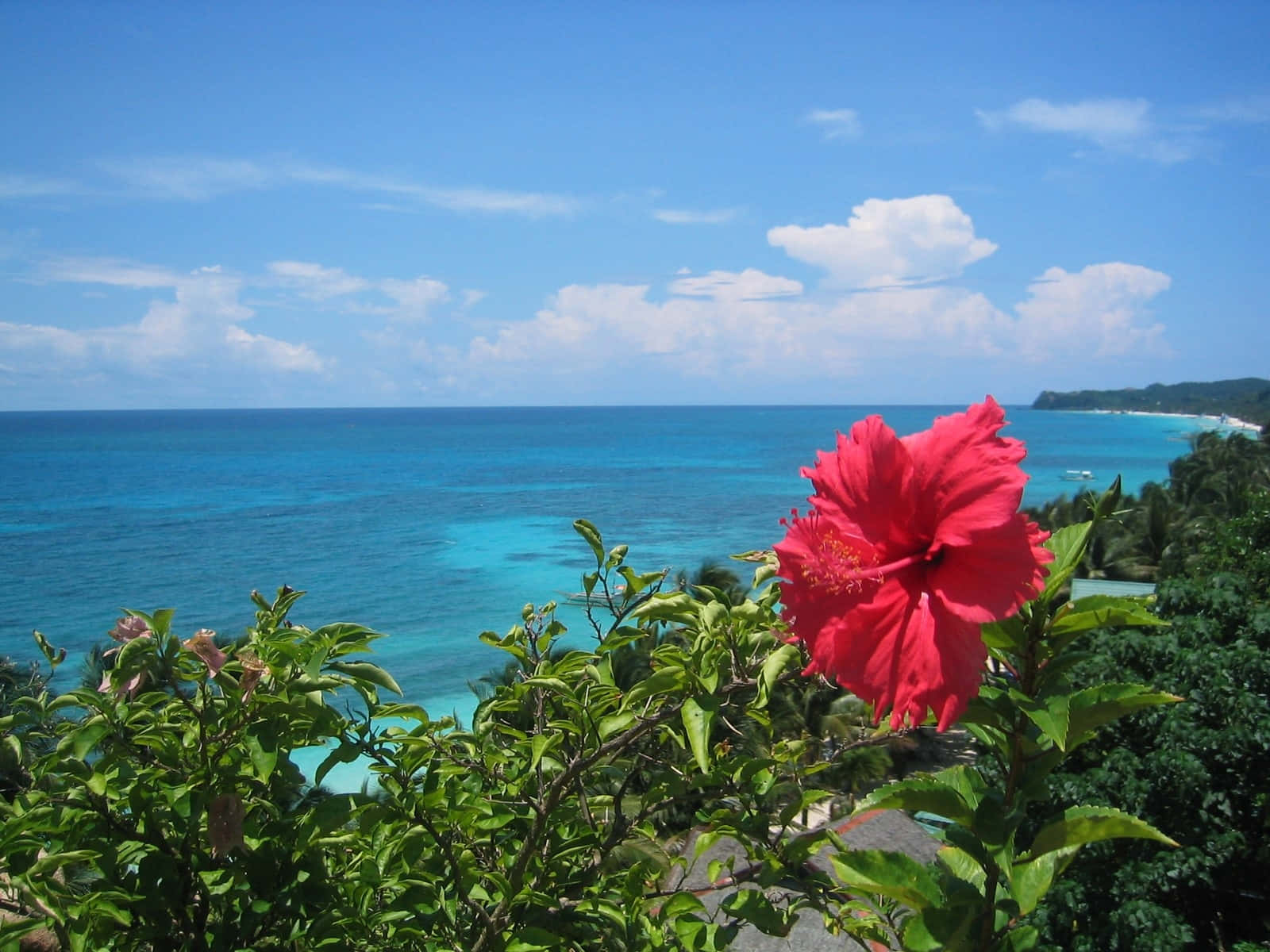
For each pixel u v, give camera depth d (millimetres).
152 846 2848
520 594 60938
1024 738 1894
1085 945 8297
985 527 1575
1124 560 52469
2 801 3012
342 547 80500
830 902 2641
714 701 2277
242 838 2723
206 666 2787
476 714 3369
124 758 2885
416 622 53781
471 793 3121
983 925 1974
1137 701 1786
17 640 49531
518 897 2809
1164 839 1769
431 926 2799
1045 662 1890
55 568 71562
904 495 1672
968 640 1591
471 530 89500
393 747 2936
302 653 2764
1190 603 10109
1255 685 8727
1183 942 7707
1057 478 134125
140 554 77562
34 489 128750
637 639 2939
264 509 105812
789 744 2826
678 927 2682
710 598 2529
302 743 2996
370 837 3053
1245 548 15703
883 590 1677
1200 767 8297
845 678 1667
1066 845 1878
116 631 2779
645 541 81000
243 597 61406
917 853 10055
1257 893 8336
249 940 2881
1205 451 89688
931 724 1720
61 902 2854
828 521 1750
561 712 3131
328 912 2732
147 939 2758
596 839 3209
